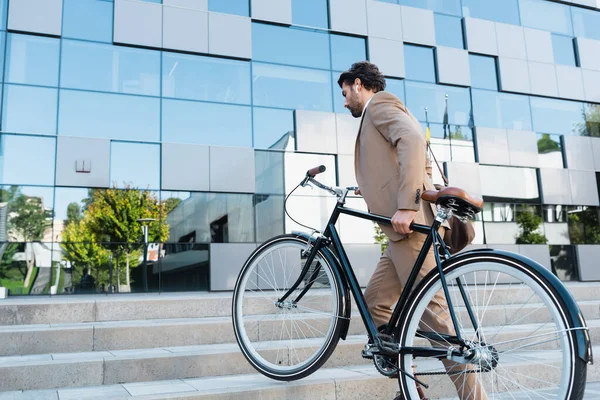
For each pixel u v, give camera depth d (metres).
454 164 11.06
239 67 10.20
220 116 9.88
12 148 8.62
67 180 8.73
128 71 9.52
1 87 8.73
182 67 9.86
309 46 10.78
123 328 3.45
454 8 12.16
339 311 2.46
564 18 13.23
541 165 11.98
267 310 4.68
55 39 9.18
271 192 9.86
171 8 9.88
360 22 11.13
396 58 11.26
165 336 3.52
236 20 10.25
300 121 10.20
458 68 11.69
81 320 4.15
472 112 11.73
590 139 12.60
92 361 2.84
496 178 11.49
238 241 9.49
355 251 9.74
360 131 2.52
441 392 2.84
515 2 12.73
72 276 8.48
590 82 12.91
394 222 2.21
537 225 11.60
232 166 9.67
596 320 4.75
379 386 2.74
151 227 9.09
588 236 12.05
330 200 10.13
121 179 9.09
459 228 2.35
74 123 9.02
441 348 2.04
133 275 8.80
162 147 9.33
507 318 4.46
